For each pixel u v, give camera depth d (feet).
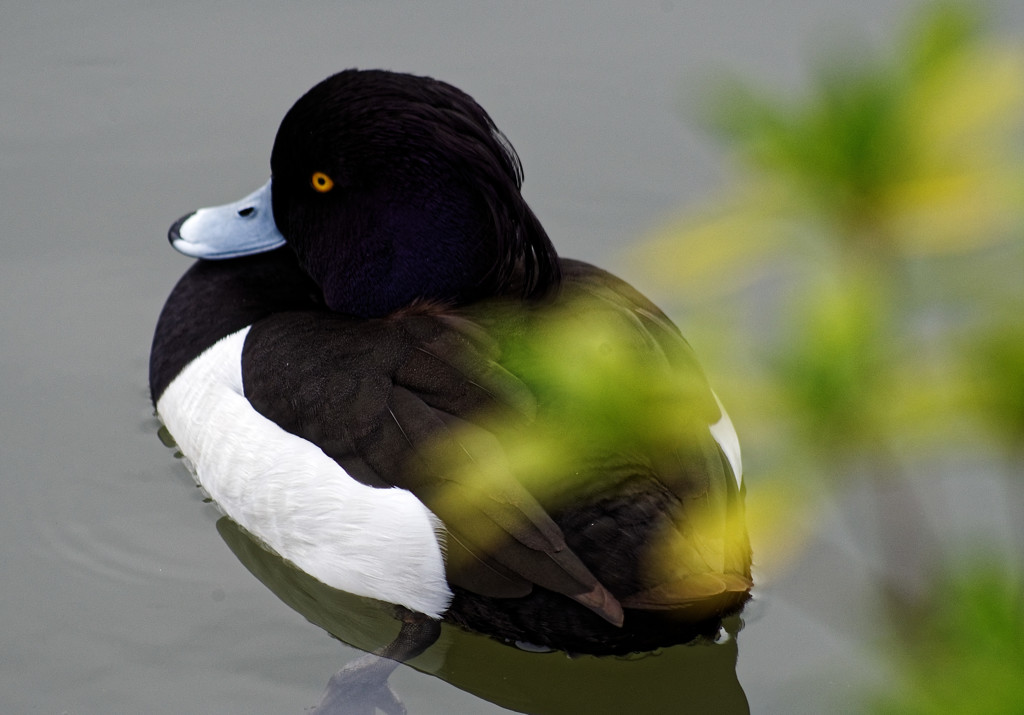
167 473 26.71
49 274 31.65
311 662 22.47
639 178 33.91
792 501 4.75
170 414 25.32
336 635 23.08
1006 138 4.22
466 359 20.25
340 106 23.08
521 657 21.80
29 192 33.78
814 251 4.38
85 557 24.61
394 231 23.34
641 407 5.21
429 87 22.79
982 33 4.05
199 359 24.67
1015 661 4.18
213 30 38.45
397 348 20.88
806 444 4.58
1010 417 4.32
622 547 18.22
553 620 19.34
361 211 23.50
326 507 20.84
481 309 21.75
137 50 37.73
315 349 21.89
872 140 4.08
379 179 23.06
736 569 18.39
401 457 19.86
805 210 4.25
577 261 24.49
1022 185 4.03
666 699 21.98
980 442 4.50
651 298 29.07
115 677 21.93
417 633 21.40
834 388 4.41
